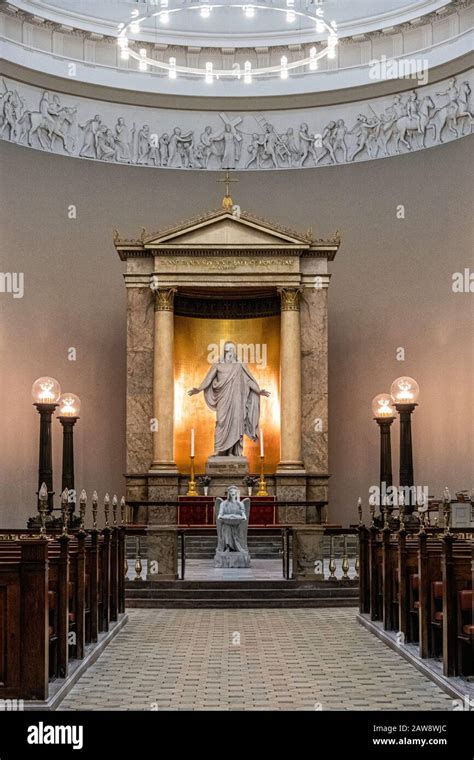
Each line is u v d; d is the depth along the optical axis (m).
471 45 24.42
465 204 24.59
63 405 19.97
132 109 26.73
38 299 24.81
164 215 26.55
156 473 23.56
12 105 24.83
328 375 25.86
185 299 25.77
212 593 16.16
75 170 25.83
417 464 24.83
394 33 26.22
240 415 24.91
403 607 11.45
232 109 27.11
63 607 9.35
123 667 10.37
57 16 25.62
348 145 26.59
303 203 26.67
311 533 16.67
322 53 22.50
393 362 25.39
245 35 27.11
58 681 9.09
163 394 23.91
